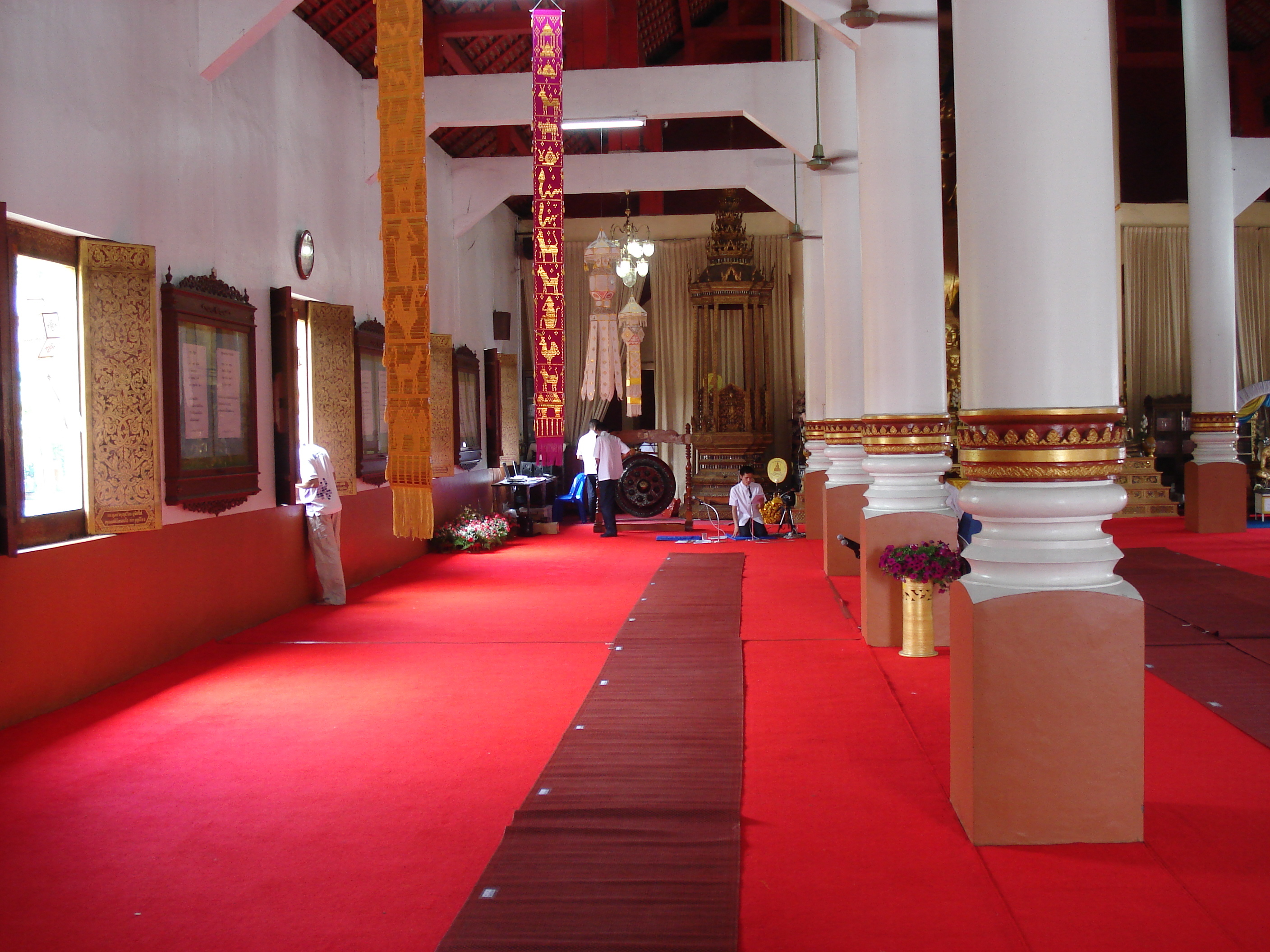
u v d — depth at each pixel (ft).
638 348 43.29
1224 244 41.27
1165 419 51.49
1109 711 11.30
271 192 27.22
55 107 18.24
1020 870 10.72
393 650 22.40
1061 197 11.40
